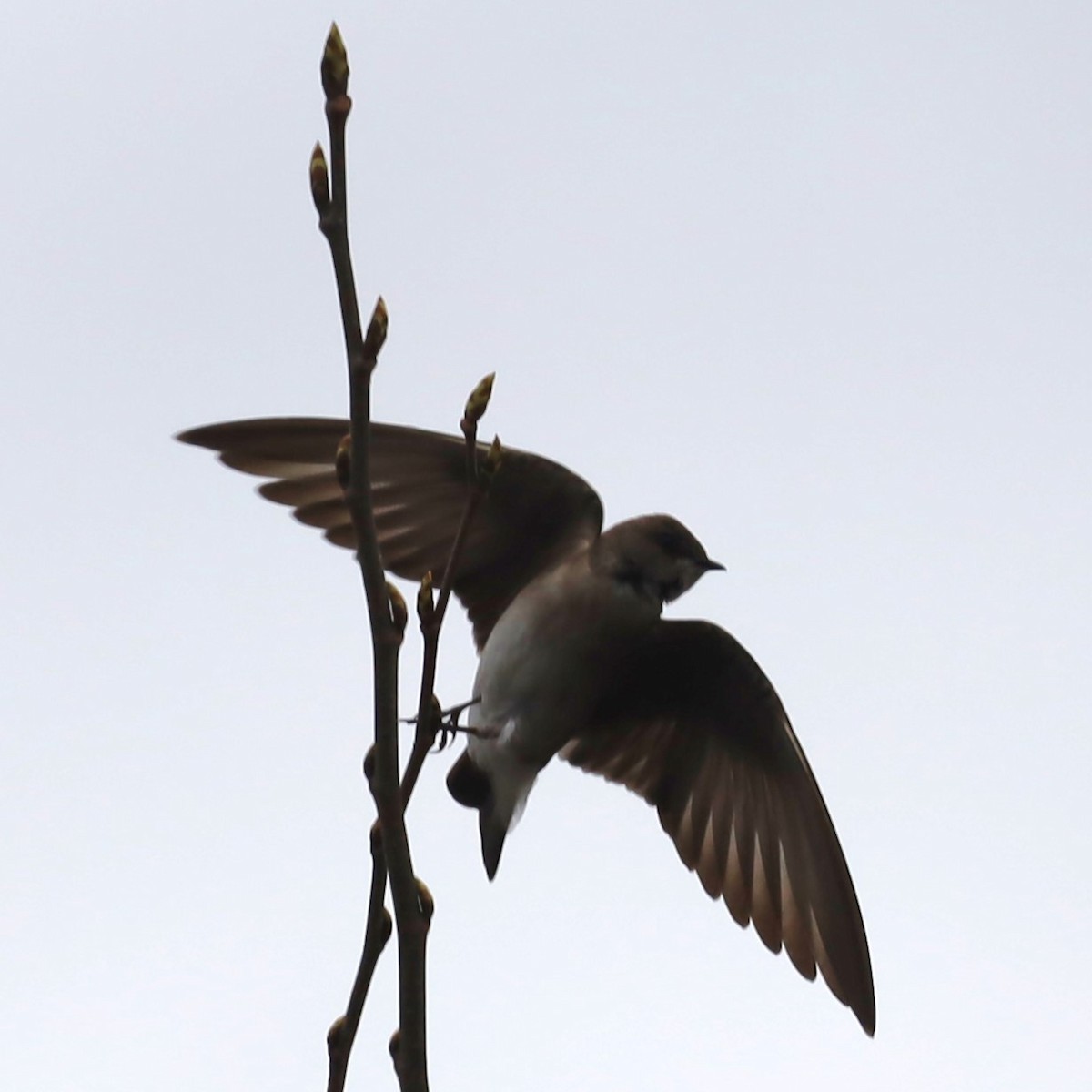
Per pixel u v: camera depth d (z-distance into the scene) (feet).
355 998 25.73
